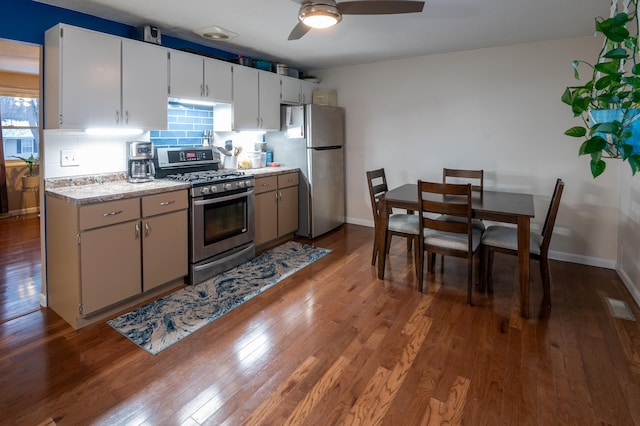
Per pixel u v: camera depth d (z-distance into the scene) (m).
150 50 3.00
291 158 4.61
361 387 1.88
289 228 4.46
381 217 3.26
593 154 1.27
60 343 2.27
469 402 1.77
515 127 3.96
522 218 2.60
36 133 6.25
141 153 3.08
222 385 1.90
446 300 2.88
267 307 2.77
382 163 4.89
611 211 3.57
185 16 2.94
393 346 2.25
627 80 1.19
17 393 1.82
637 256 2.88
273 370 2.02
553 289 3.11
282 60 4.55
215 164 3.95
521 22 3.13
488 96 4.07
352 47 3.94
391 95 4.69
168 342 2.29
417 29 3.31
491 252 3.33
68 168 2.85
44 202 2.70
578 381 1.92
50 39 2.56
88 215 2.36
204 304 2.80
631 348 2.21
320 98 5.06
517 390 1.85
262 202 3.99
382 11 2.29
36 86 6.14
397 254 4.02
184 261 3.07
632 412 1.69
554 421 1.65
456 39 3.65
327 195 4.79
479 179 4.12
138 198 2.65
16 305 2.79
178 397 1.80
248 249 3.74
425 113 4.48
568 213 3.77
